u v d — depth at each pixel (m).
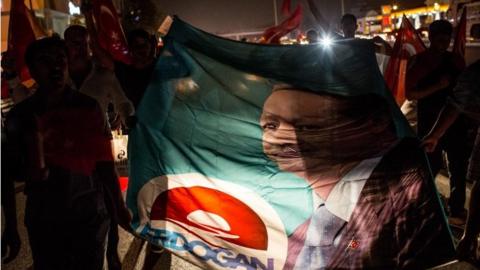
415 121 5.28
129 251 4.11
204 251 2.98
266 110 2.93
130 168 3.06
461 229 4.19
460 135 4.23
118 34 5.26
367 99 2.90
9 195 2.51
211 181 2.96
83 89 3.87
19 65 5.05
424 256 2.86
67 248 2.56
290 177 2.90
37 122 2.42
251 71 2.97
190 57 2.99
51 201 2.48
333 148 2.89
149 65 4.34
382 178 2.88
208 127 2.97
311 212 2.89
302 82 2.94
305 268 2.88
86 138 2.50
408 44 5.25
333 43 2.96
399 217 2.87
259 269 2.92
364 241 2.87
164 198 3.02
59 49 2.41
